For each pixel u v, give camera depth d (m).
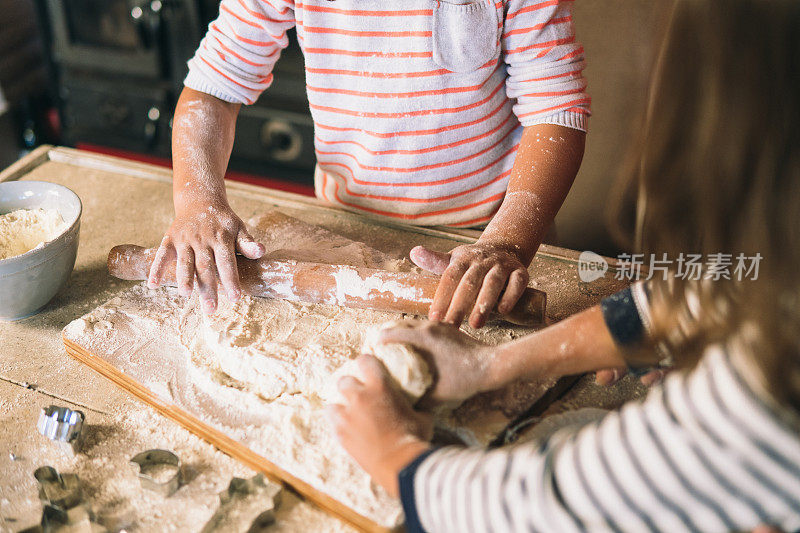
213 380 0.91
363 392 0.75
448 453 0.65
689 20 0.50
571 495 0.52
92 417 0.91
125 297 1.08
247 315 1.02
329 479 0.77
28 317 1.09
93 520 0.74
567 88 1.12
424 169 1.25
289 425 0.83
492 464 0.60
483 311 0.92
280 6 1.14
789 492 0.47
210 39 1.24
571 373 0.85
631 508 0.50
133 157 3.00
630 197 0.71
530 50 1.11
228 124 1.27
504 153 1.28
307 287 1.04
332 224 1.32
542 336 0.84
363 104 1.20
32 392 0.94
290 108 2.58
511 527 0.55
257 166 2.77
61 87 2.89
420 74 1.14
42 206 1.17
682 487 0.49
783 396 0.47
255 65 1.24
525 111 1.15
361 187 1.32
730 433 0.48
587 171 2.14
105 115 2.89
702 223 0.56
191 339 0.99
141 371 0.94
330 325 1.01
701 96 0.51
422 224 1.33
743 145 0.49
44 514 0.75
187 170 1.16
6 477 0.82
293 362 0.92
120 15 2.62
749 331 0.50
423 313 1.01
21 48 2.90
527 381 0.89
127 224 1.34
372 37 1.12
